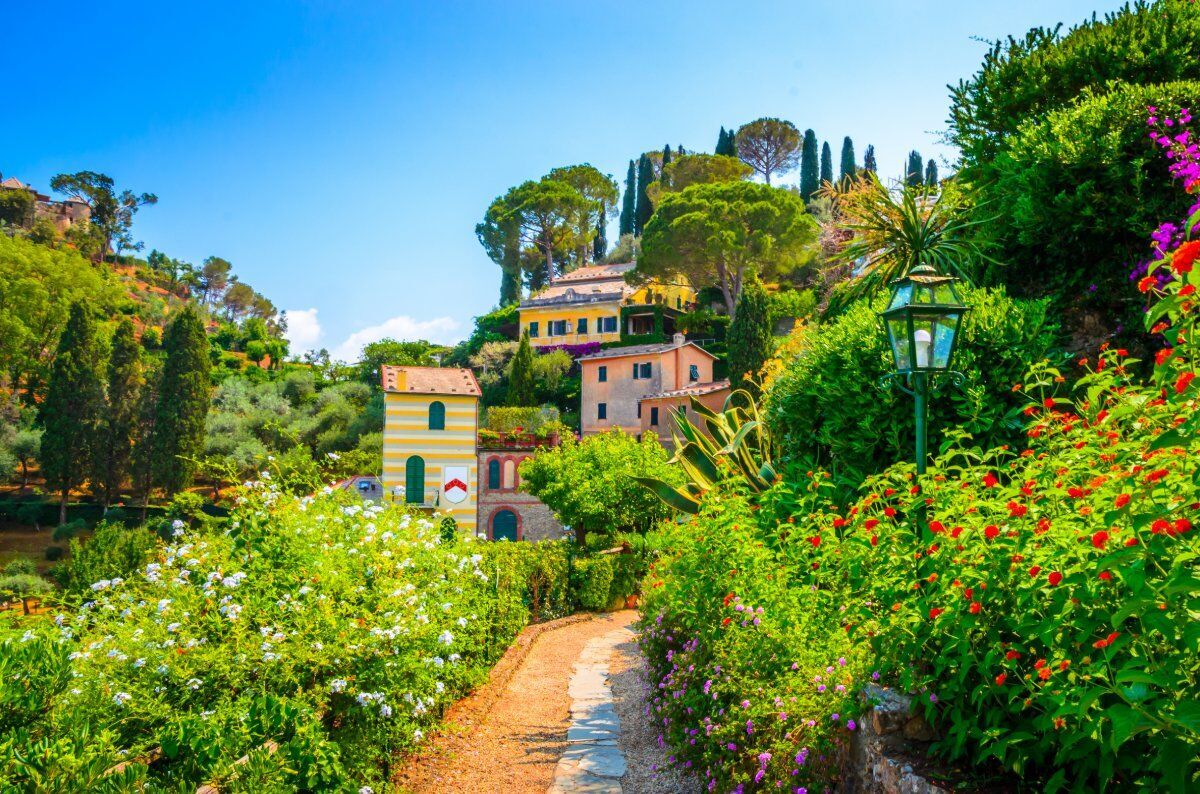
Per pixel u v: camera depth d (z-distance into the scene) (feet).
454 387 109.70
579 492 61.00
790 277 197.26
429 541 27.27
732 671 18.93
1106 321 30.55
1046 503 12.39
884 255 38.83
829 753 15.11
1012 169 33.86
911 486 14.92
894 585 13.58
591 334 212.84
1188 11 33.55
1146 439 11.33
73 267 259.60
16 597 21.68
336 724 20.26
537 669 37.81
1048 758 11.16
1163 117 28.94
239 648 18.20
